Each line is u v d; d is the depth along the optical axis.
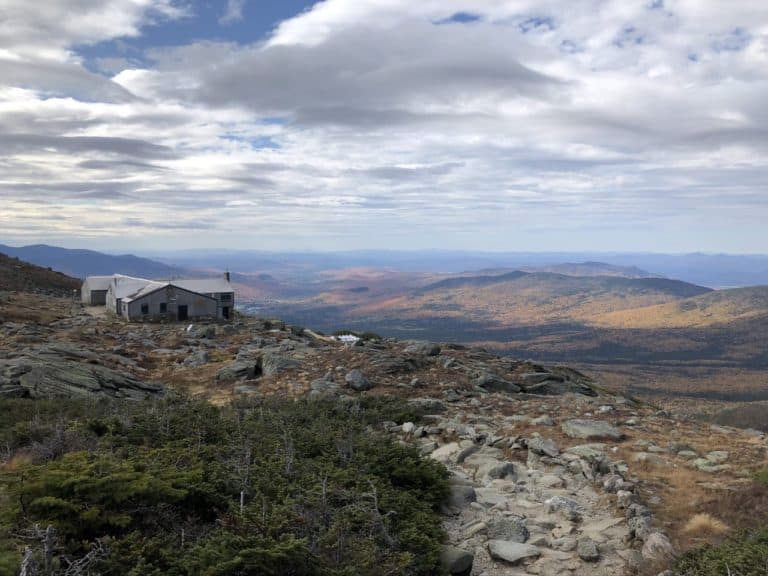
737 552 9.42
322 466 12.72
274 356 33.06
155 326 55.31
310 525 9.06
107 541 7.54
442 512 12.78
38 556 6.89
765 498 12.23
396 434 19.28
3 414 15.94
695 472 14.66
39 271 103.38
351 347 38.28
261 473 11.40
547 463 16.16
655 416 22.00
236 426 15.55
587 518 12.55
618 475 14.60
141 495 8.70
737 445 17.11
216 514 9.40
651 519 11.81
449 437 18.78
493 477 15.20
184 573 7.24
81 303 75.94
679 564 9.68
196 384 30.28
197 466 10.82
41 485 8.10
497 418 21.39
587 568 10.38
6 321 47.09
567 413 21.86
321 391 25.47
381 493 11.65
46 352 29.89
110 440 12.49
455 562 9.84
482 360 36.22
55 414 16.17
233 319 67.25
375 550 8.93
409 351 37.19
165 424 14.30
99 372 25.11
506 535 11.59
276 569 7.46
